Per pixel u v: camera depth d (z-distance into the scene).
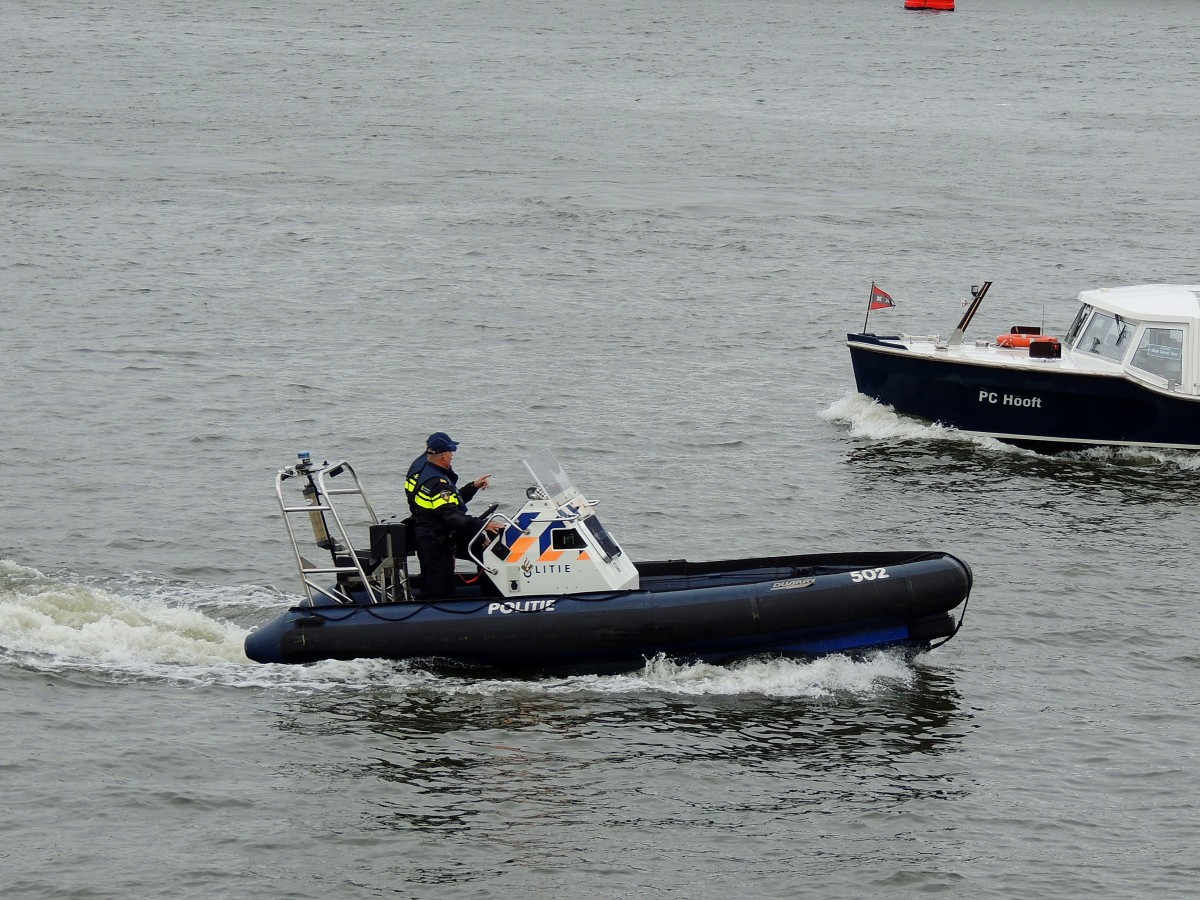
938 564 50.41
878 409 85.00
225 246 129.38
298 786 43.53
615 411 85.50
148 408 83.56
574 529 50.72
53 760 44.25
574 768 44.81
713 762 45.34
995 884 39.38
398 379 91.00
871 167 192.75
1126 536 67.12
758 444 80.25
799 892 39.00
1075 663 53.31
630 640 49.53
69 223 137.12
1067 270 126.62
